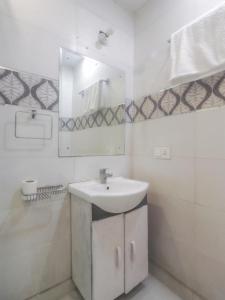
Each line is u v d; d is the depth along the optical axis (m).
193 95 1.22
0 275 1.07
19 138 1.11
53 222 1.25
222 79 1.07
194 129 1.22
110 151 1.58
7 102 1.06
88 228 1.10
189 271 1.27
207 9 1.15
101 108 1.51
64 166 1.30
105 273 1.12
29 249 1.16
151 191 1.54
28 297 1.17
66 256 1.31
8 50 1.07
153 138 1.52
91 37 1.43
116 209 1.12
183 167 1.29
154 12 1.51
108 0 1.54
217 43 1.03
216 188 1.11
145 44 1.60
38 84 1.17
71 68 1.33
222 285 1.09
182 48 1.17
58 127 1.27
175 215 1.35
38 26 1.17
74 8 1.33
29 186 1.06
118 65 1.61
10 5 1.07
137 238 1.28
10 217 1.09
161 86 1.45
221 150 1.08
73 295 1.29
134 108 1.71
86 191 1.13
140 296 1.29
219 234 1.11
